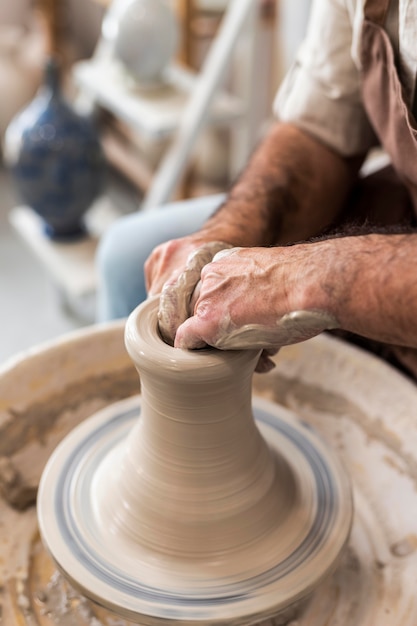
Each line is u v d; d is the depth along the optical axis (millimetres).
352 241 643
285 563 710
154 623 670
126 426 864
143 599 680
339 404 985
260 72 2404
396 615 759
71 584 715
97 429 860
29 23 3682
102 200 2637
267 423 872
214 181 2613
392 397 945
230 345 654
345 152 1062
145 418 717
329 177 1060
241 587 688
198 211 1346
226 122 2273
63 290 2361
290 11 2391
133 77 2314
